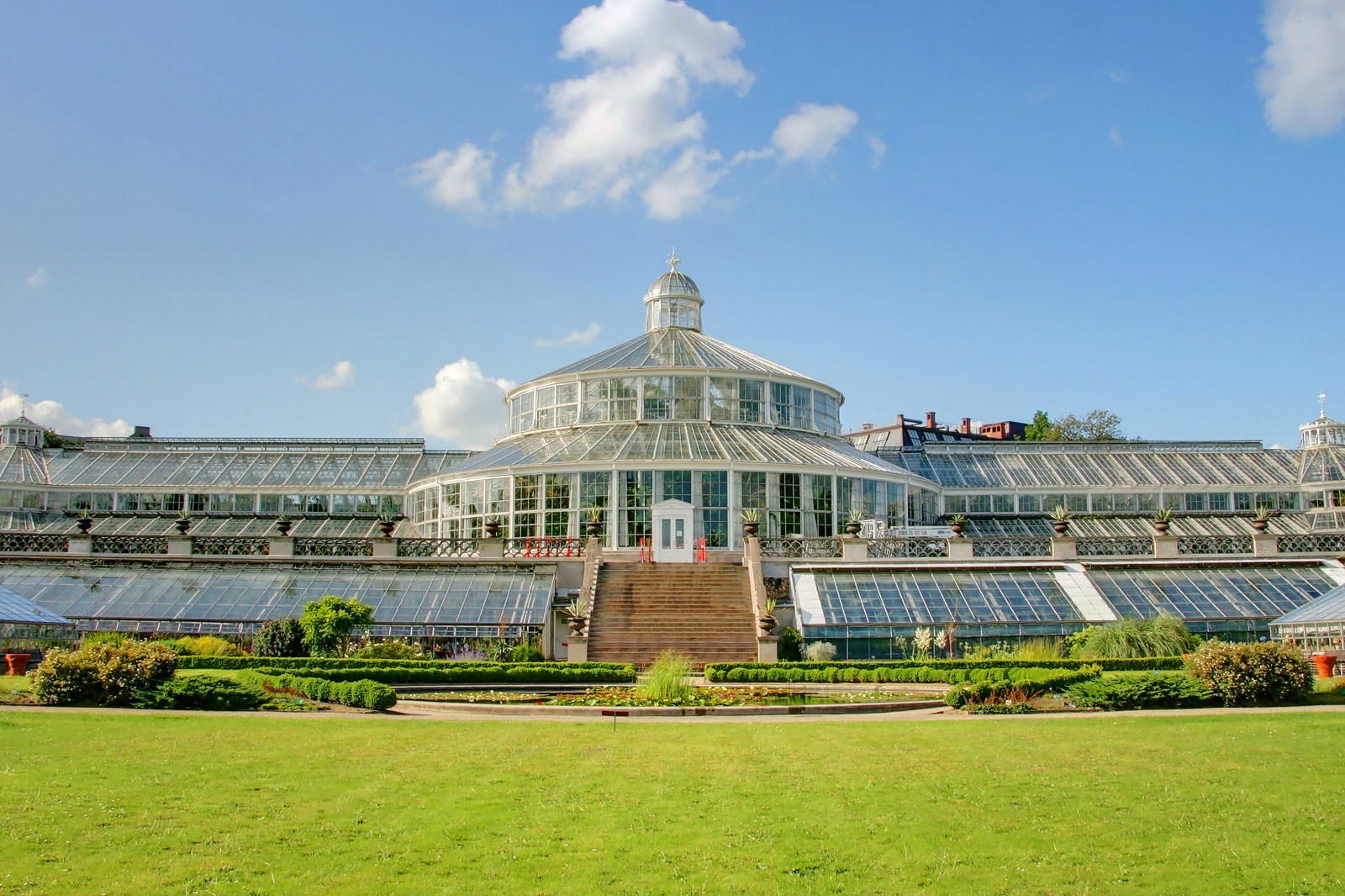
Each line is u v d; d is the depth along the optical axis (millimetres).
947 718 24109
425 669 31812
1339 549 49188
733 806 14617
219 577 44625
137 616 41594
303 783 15828
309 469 72500
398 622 41969
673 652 38969
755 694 28312
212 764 17203
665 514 52188
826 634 40688
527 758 18203
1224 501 69625
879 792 15500
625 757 18359
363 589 44188
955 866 12070
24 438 72688
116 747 18609
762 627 38812
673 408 60094
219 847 12453
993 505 69500
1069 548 45938
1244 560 45219
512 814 14062
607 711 25594
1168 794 15289
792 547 46938
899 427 110500
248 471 72125
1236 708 25203
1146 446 77750
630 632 40344
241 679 28172
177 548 46656
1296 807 14523
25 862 11773
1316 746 19109
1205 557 45812
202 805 14336
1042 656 36938
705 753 18859
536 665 32719
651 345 65062
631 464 52812
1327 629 36969
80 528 47062
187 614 41938
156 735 20078
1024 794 15320
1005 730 21531
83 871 11547
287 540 47344
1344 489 67500
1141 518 67500
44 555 45188
